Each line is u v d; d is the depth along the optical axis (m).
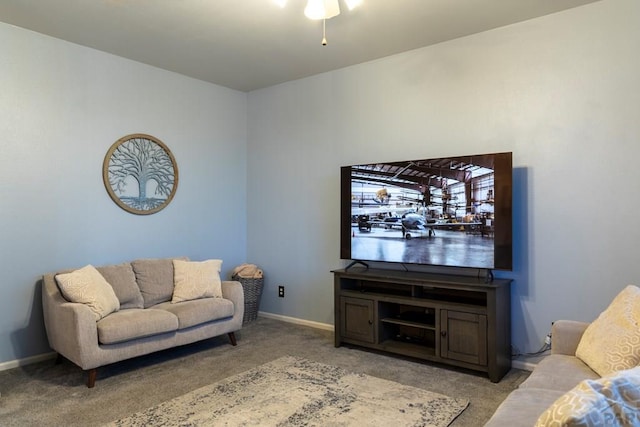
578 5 3.13
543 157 3.30
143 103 4.31
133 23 3.38
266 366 3.39
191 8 3.12
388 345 3.67
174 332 3.46
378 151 4.21
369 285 4.07
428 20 3.34
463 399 2.76
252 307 4.89
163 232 4.49
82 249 3.85
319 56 4.11
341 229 4.19
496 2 3.06
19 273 3.47
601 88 3.08
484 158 3.35
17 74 3.46
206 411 2.60
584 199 3.14
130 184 4.20
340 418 2.49
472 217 3.41
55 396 2.84
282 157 4.99
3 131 3.40
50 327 3.28
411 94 3.99
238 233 5.28
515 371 3.31
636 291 2.18
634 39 2.96
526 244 3.37
